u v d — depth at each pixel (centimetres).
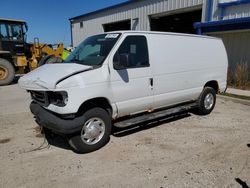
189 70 617
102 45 492
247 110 759
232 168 404
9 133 554
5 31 1335
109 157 440
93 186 355
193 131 568
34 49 1521
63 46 1648
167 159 433
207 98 690
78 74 422
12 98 928
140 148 476
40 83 421
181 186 354
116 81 469
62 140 516
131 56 496
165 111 585
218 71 709
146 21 1689
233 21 1099
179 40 594
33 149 473
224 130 577
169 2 1502
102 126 471
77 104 416
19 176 379
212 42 688
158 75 542
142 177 377
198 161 426
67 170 397
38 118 463
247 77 1145
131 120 512
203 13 1321
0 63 1257
